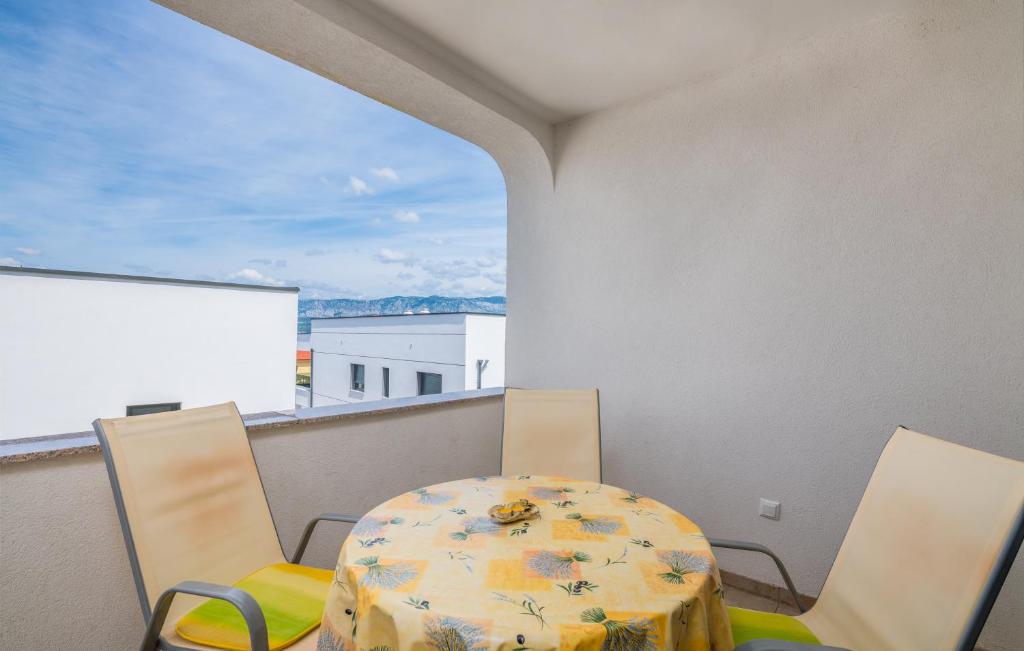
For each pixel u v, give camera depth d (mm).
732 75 2604
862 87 2213
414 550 1217
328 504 2342
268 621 1356
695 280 2701
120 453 1365
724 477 2586
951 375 1999
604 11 2176
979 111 1954
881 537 1287
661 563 1159
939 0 2037
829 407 2285
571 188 3244
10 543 1468
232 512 1626
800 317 2365
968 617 949
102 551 1634
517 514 1404
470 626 900
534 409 2408
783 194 2424
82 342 6844
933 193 2047
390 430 2602
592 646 876
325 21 2096
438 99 2758
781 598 2402
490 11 2195
